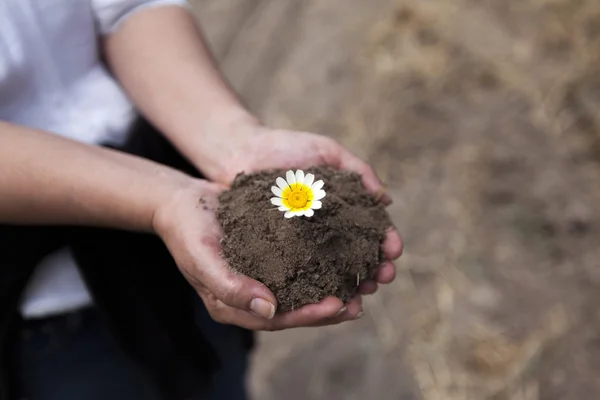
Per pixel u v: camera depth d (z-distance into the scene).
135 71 0.75
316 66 1.61
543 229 1.08
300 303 0.66
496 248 1.07
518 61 1.40
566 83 1.32
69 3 0.70
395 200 1.19
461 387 0.96
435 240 1.11
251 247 0.66
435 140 1.29
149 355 0.75
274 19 1.80
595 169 1.15
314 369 1.02
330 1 1.80
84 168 0.66
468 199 1.15
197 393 0.79
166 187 0.67
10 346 0.72
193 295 0.77
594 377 0.93
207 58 0.77
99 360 0.75
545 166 1.18
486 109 1.33
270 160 0.72
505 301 1.01
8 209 0.65
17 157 0.65
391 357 1.00
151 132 0.75
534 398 0.93
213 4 1.92
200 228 0.66
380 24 1.64
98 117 0.73
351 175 0.72
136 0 0.76
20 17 0.68
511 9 1.54
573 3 1.50
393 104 1.40
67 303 0.72
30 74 0.69
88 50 0.73
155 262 0.74
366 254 0.68
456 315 1.01
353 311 0.67
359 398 0.98
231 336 0.80
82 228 0.70
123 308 0.72
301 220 0.68
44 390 0.75
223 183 0.72
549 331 0.97
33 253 0.68
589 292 1.00
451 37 1.52
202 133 0.73
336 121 1.43
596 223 1.07
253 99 1.58
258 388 1.01
